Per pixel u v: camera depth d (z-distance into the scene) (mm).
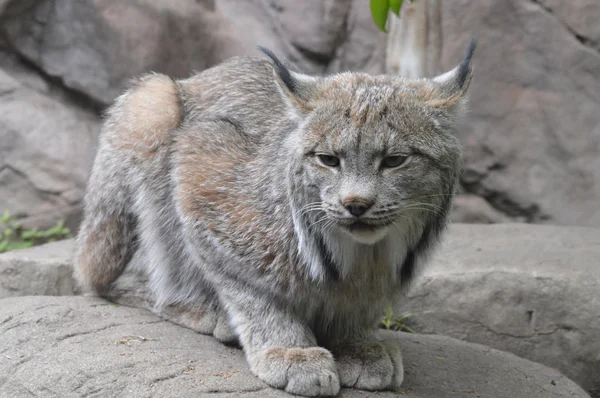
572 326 10898
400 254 8094
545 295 11016
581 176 16172
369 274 8195
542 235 13773
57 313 9289
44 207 16625
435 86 7828
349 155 7289
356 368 7961
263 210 8227
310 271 8008
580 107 16250
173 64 16969
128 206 9930
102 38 16938
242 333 8406
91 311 9578
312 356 7770
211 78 10195
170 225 9555
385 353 8141
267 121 8969
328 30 16953
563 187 16234
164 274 9680
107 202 10016
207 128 9180
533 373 9383
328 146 7344
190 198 8750
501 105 16484
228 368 8070
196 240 8750
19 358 8273
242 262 8328
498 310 11172
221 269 8555
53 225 16625
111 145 10008
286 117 8562
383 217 7309
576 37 16281
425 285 11398
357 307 8484
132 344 8531
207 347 8789
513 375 9141
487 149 16500
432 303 11391
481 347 10203
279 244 8102
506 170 16484
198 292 9344
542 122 16391
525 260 11883
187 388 7480
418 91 7676
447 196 7969
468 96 8023
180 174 8984
